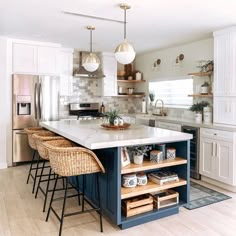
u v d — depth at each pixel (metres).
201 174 4.10
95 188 2.97
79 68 5.95
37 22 3.70
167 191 2.98
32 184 3.87
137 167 2.63
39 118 5.03
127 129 3.36
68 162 2.35
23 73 4.91
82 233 2.48
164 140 2.71
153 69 6.13
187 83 5.21
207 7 3.02
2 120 4.71
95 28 4.00
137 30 4.08
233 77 3.79
